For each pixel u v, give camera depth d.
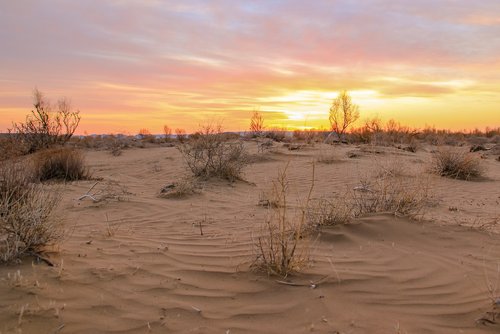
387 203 6.78
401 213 6.50
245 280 4.21
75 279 3.95
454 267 4.64
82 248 4.91
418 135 35.00
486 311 3.58
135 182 12.04
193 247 5.27
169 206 8.17
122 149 27.75
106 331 3.24
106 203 8.26
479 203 8.89
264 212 7.59
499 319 3.45
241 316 3.54
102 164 18.80
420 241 5.51
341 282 4.17
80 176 12.02
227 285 4.10
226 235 5.89
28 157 11.64
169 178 13.02
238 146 14.29
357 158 17.05
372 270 4.51
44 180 10.98
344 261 4.77
